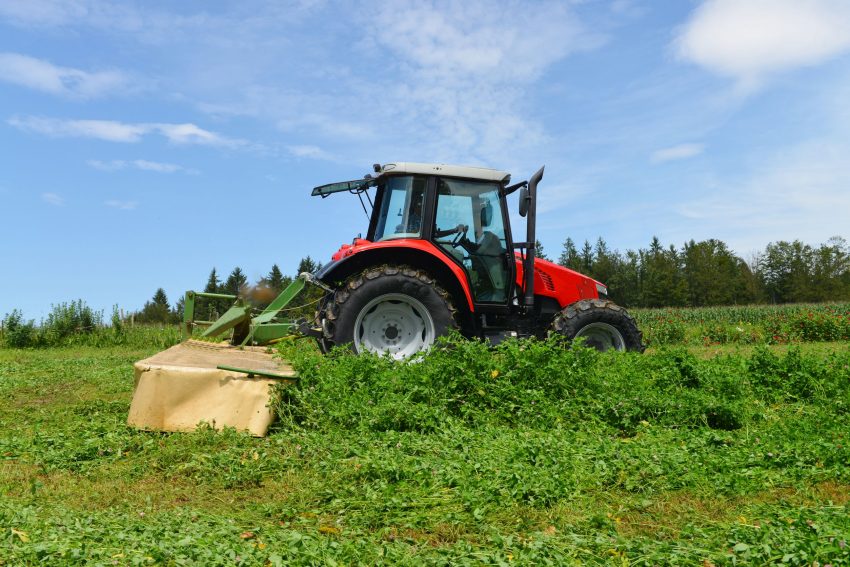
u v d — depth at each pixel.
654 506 3.92
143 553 2.96
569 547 3.18
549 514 3.76
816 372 7.45
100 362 11.71
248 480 4.37
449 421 5.52
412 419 5.50
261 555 3.00
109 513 3.68
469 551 3.12
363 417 5.52
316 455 4.81
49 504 3.91
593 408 5.96
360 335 7.05
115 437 5.27
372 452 4.78
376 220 8.33
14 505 3.80
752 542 3.22
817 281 60.44
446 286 7.59
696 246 60.47
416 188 7.72
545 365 6.30
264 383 5.51
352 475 4.35
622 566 2.98
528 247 7.83
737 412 6.05
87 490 4.21
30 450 5.07
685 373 6.97
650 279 56.62
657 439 5.35
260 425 5.37
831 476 4.33
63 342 17.31
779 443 5.04
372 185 8.20
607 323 7.79
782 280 61.19
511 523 3.63
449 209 7.77
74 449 4.98
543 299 8.34
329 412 5.53
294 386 5.68
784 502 3.89
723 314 24.16
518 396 6.01
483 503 3.83
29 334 17.03
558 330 7.73
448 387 6.00
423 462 4.49
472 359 6.17
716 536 3.36
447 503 3.88
